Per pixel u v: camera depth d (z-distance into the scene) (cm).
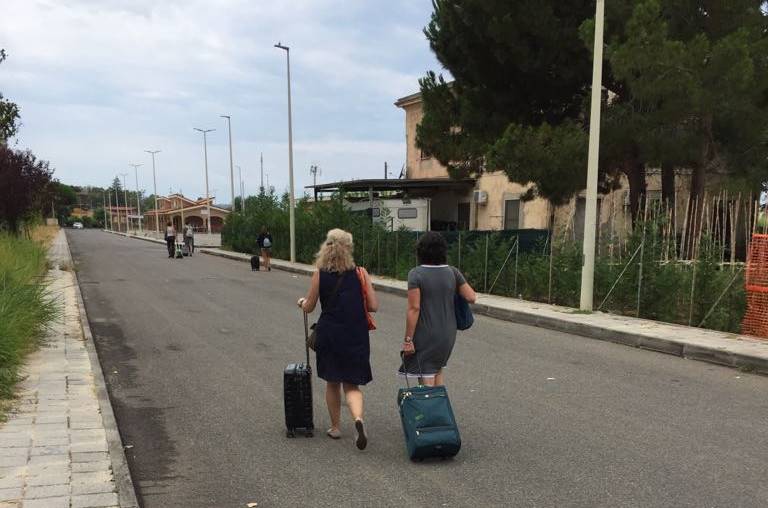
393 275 1967
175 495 412
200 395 654
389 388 677
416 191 3175
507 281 1455
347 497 407
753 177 1360
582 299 1155
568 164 1356
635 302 1124
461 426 550
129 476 414
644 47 1191
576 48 1430
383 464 463
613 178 1856
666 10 1330
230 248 3731
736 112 1288
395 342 934
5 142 2542
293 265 2464
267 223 3044
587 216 1143
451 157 1816
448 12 1569
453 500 400
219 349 883
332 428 522
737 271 998
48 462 434
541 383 702
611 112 1417
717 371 766
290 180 2627
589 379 722
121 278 1939
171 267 2431
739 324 956
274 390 671
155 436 530
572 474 442
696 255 1055
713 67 1188
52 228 8806
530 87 1592
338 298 494
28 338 806
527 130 1388
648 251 1110
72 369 710
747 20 1320
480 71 1616
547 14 1414
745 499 400
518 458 473
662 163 1410
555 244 1361
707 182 1520
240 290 1645
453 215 3033
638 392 666
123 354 852
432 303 506
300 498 406
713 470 449
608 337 970
